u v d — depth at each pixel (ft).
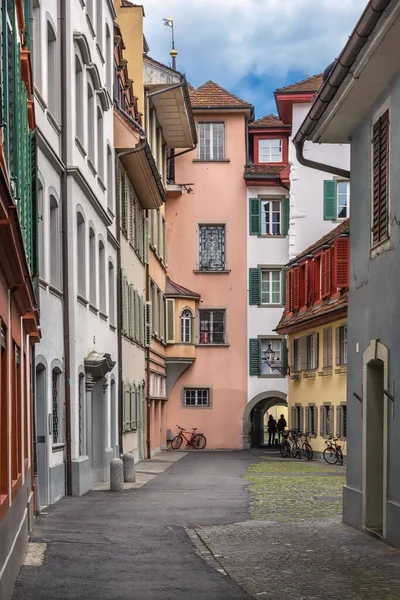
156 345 141.79
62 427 66.64
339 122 50.70
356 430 49.47
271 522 51.57
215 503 61.98
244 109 160.45
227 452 148.97
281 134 164.25
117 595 31.48
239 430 158.30
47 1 64.18
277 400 181.27
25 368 41.65
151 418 136.26
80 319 71.82
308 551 40.86
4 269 27.27
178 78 129.08
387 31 37.68
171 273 160.15
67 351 67.72
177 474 91.97
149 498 65.41
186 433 157.79
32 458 49.70
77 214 71.61
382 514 46.24
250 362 159.02
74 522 50.75
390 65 41.63
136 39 127.03
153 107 135.74
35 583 33.09
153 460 120.78
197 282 160.04
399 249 42.01
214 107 160.25
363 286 48.80
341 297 110.11
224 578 34.76
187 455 137.08
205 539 44.57
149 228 134.72
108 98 91.30
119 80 105.60
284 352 156.97
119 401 96.27
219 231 160.97
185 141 153.69
